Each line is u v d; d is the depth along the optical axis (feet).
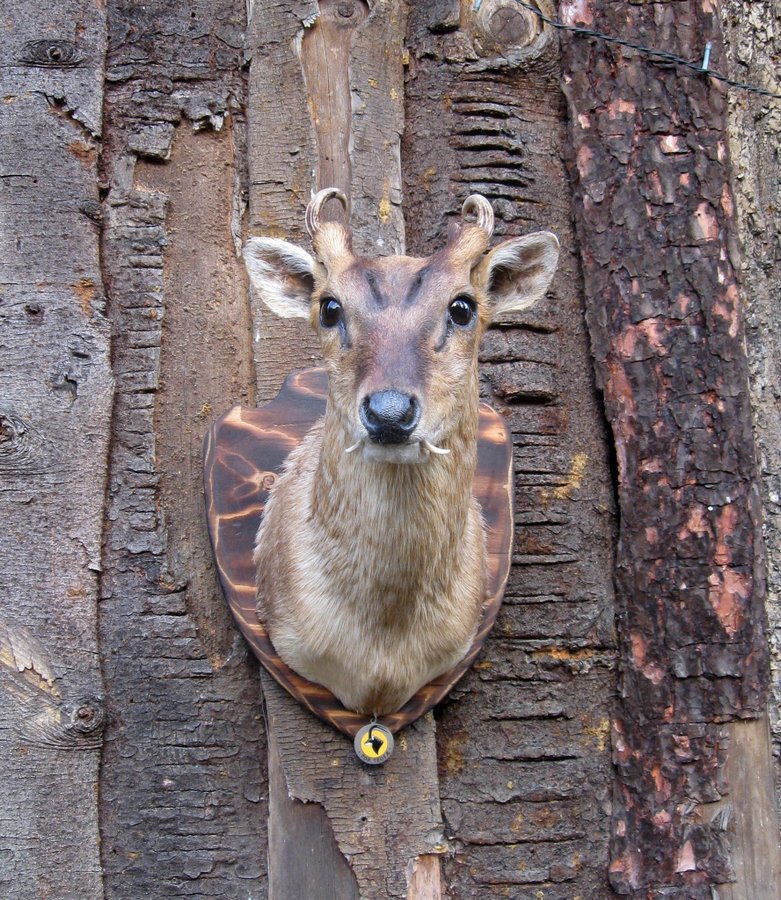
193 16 3.93
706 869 3.44
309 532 3.16
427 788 3.40
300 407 3.55
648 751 3.51
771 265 4.28
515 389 3.70
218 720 3.47
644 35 3.92
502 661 3.56
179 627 3.49
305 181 3.82
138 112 3.81
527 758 3.51
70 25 3.82
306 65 3.90
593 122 3.90
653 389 3.69
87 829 3.36
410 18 4.04
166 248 3.73
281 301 3.28
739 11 4.36
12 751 3.35
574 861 3.48
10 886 3.30
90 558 3.48
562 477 3.69
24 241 3.64
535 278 3.28
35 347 3.57
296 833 3.35
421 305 2.97
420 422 2.81
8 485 3.49
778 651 3.89
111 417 3.58
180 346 3.69
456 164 3.90
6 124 3.71
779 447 4.07
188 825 3.41
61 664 3.41
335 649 3.11
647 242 3.78
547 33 4.01
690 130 3.88
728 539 3.60
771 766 3.57
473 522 3.31
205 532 3.57
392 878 3.34
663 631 3.56
